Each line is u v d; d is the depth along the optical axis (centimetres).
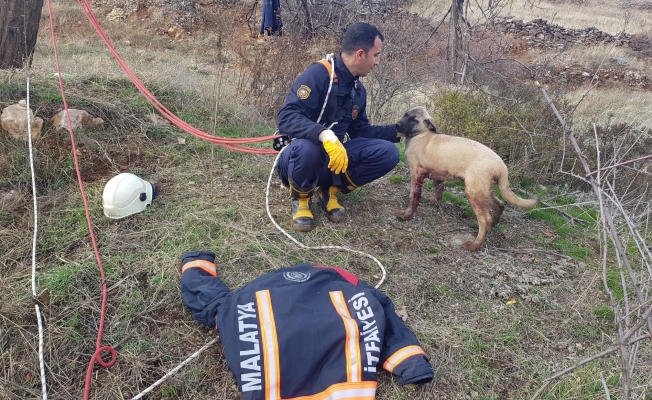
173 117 408
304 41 780
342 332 229
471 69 916
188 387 231
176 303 276
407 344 240
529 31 1609
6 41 549
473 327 278
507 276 320
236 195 387
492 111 544
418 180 355
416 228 366
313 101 324
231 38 871
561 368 256
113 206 337
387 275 311
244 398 215
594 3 2469
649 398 235
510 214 406
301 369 221
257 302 240
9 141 393
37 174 375
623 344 175
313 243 337
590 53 1533
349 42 318
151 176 405
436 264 326
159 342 254
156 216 350
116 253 312
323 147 322
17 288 276
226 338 228
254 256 315
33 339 245
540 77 1314
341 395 217
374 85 689
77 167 358
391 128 371
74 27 1296
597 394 238
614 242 202
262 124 564
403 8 1341
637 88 1394
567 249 360
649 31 1798
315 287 255
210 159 442
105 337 253
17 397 220
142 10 1386
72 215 343
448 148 333
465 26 1125
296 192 340
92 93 491
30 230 326
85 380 231
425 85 768
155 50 1205
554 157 486
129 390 229
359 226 361
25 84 457
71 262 299
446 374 247
